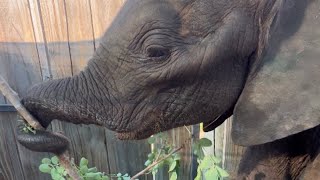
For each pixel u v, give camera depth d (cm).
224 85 78
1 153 164
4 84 77
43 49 140
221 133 132
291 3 68
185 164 144
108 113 81
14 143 161
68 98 80
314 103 67
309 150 82
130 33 74
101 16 133
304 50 67
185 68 74
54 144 80
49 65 142
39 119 82
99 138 157
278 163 86
